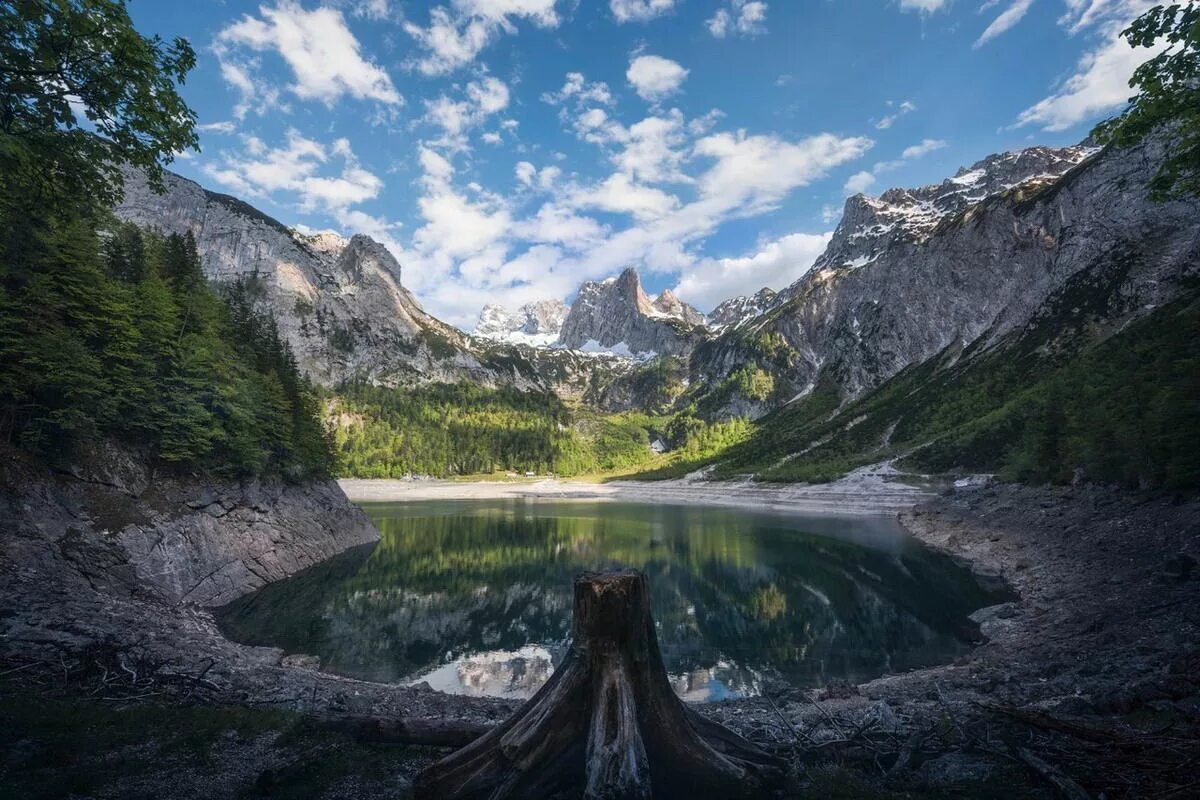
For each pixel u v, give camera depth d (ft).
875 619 89.92
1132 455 115.44
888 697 44.73
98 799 19.86
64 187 26.43
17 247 79.51
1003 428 303.48
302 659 68.49
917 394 504.84
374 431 638.94
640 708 18.07
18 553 64.49
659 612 100.37
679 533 207.21
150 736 26.22
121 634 49.52
